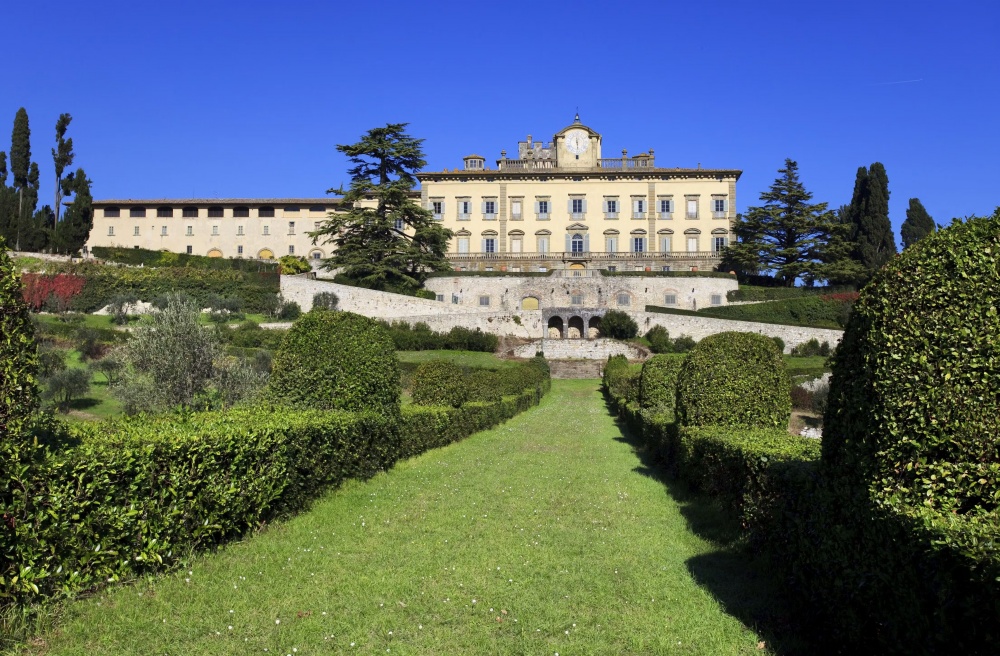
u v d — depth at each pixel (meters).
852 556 5.47
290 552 8.18
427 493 12.02
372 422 13.20
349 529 9.36
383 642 5.79
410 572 7.57
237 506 8.39
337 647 5.65
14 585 5.67
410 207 64.81
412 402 21.58
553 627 6.21
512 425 25.25
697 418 13.19
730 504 9.83
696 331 61.94
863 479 5.53
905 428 5.30
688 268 76.94
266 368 34.00
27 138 78.88
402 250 65.56
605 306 69.12
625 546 8.93
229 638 5.73
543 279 69.50
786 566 7.08
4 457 5.72
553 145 87.06
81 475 6.29
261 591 6.84
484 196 80.25
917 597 4.54
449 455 16.91
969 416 5.12
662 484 13.62
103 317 52.97
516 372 32.19
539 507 11.11
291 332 13.78
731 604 6.89
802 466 7.22
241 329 51.09
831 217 71.12
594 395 43.03
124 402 19.73
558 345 58.75
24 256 65.06
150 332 19.48
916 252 5.91
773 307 64.69
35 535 5.86
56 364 26.69
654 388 20.94
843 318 62.84
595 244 79.12
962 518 4.75
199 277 62.09
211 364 19.53
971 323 5.34
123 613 6.05
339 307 61.53
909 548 4.65
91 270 59.75
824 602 5.91
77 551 6.27
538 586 7.28
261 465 8.97
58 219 80.44
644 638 5.98
